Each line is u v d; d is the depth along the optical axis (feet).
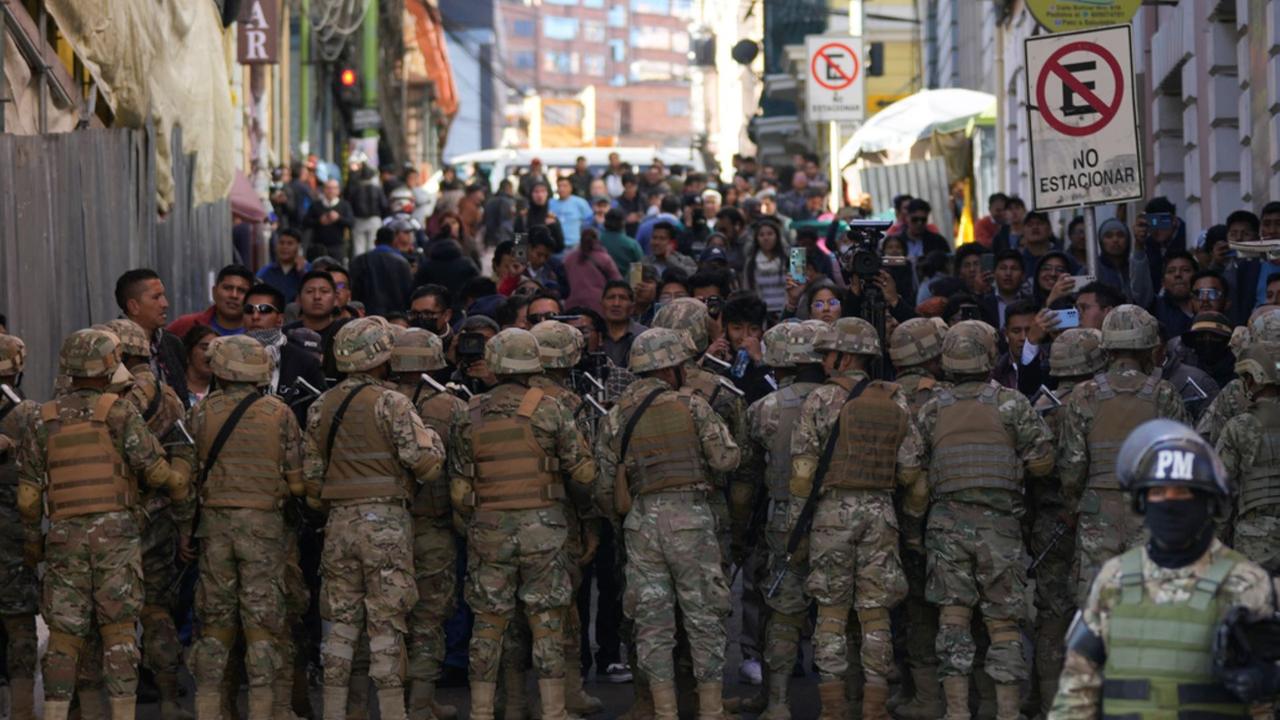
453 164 139.74
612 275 65.98
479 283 52.85
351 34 161.89
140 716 36.96
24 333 44.93
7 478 34.35
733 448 34.42
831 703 33.91
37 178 46.16
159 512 35.68
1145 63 81.41
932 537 34.09
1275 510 32.63
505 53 610.65
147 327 38.83
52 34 52.24
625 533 34.47
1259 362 32.53
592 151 141.59
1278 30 57.26
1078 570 33.47
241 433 34.24
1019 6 109.19
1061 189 44.91
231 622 34.37
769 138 199.31
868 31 174.40
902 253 61.62
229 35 92.12
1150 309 52.80
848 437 33.86
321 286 42.06
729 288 55.06
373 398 34.04
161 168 63.31
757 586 37.63
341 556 33.88
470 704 37.78
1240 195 66.23
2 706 36.04
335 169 154.92
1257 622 18.66
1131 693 19.13
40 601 33.91
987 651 33.78
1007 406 34.09
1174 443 19.01
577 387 40.27
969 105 105.40
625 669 40.47
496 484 34.40
